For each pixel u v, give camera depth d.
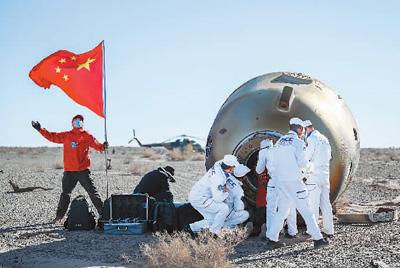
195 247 7.66
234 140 9.81
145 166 28.31
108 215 10.63
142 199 10.62
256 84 10.64
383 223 10.70
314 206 9.50
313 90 10.59
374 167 29.52
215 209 9.32
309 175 9.46
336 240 9.30
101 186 19.47
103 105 11.96
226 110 10.27
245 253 8.55
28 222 11.90
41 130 11.57
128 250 8.90
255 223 9.81
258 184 9.83
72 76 11.98
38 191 17.91
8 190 18.34
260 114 9.78
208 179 9.41
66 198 11.74
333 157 9.96
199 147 55.19
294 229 9.62
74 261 8.16
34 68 11.84
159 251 7.77
